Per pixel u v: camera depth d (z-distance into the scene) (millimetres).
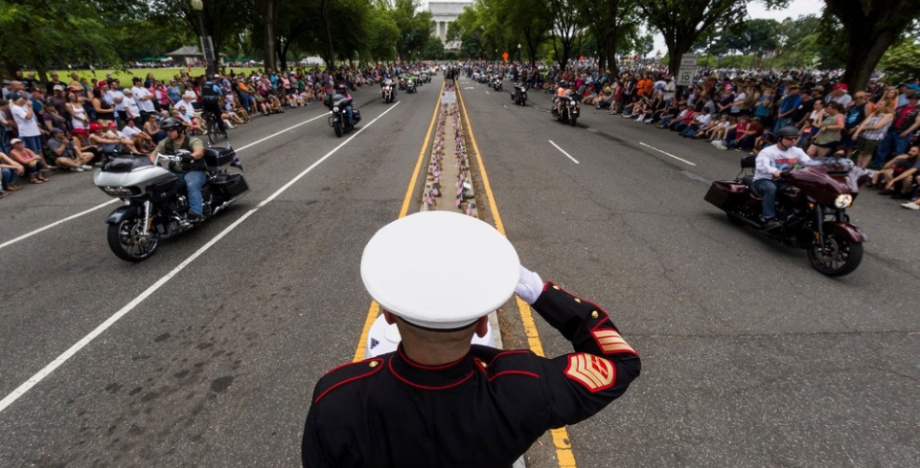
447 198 6543
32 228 5953
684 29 19891
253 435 2605
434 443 808
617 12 22781
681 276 4477
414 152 10547
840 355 3232
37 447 2541
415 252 801
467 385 832
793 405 2764
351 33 39438
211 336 3557
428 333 762
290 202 6875
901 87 8570
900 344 3355
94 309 3973
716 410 2729
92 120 10523
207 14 26062
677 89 15805
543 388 868
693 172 8812
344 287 4293
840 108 8500
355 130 14016
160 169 4988
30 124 8383
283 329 3633
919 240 5344
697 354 3250
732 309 3863
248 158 10023
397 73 41094
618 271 4586
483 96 27828
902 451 2432
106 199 7219
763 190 5121
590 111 19875
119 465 2422
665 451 2447
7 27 11484
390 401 811
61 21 13453
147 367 3207
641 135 13406
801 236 4816
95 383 3049
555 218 6121
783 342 3391
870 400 2803
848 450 2439
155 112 12328
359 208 6551
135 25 25141
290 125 15227
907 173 6840
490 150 10898
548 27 39156
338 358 3273
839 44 15633
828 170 4512
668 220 6078
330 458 831
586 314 1013
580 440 2521
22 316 3877
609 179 8203
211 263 4840
